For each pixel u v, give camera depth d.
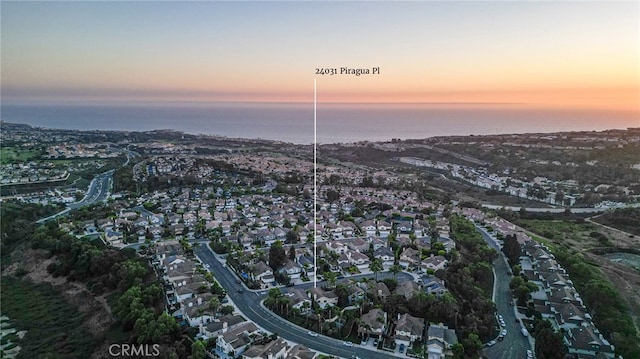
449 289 182.38
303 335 150.00
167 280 188.38
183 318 160.75
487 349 144.38
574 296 177.88
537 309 167.88
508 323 161.12
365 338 148.25
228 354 139.00
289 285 187.38
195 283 179.12
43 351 158.12
